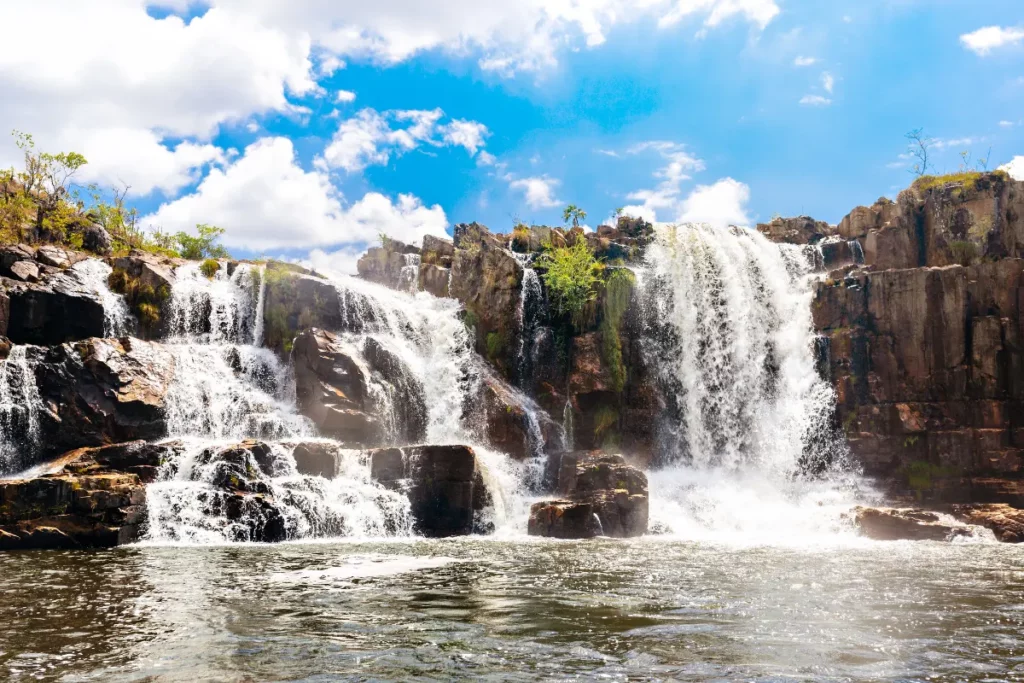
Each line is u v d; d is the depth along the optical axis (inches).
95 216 2053.4
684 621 553.0
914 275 1582.2
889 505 1430.9
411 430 1567.4
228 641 488.4
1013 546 1082.7
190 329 1596.9
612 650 470.9
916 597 653.3
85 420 1279.5
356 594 655.1
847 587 705.0
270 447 1155.3
